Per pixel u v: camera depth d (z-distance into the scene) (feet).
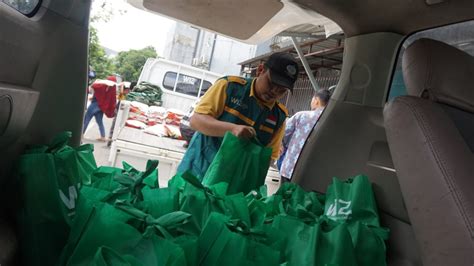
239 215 3.95
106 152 18.04
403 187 4.23
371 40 6.32
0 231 3.07
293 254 3.80
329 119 6.51
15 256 3.12
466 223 3.55
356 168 5.83
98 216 2.93
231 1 7.56
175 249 2.82
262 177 5.43
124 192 3.62
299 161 6.78
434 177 3.88
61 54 4.25
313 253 3.65
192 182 3.95
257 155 5.31
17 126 3.40
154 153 11.85
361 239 4.25
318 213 5.11
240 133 5.38
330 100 6.81
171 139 17.62
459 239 3.57
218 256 3.19
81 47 4.67
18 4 3.62
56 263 3.01
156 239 2.87
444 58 4.65
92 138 21.77
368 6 5.88
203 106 6.58
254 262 3.21
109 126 22.35
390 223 5.11
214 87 6.78
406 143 4.20
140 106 22.93
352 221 4.70
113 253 2.54
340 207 4.92
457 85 4.60
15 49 3.28
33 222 3.14
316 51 21.67
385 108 4.67
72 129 4.66
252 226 3.98
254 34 9.06
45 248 3.17
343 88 6.59
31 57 3.63
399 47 6.38
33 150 3.58
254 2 7.45
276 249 3.71
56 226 3.24
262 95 6.79
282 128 7.39
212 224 3.34
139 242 2.88
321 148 6.37
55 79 4.18
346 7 6.10
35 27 3.68
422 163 4.00
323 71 23.63
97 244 2.86
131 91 27.63
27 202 3.15
